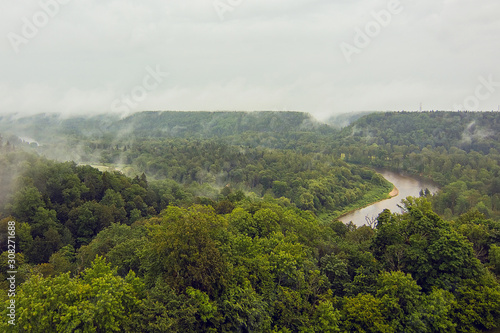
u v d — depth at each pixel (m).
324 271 49.03
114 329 29.55
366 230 69.44
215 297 36.69
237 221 62.41
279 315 40.56
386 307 39.97
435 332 40.25
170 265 36.91
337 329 37.94
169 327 30.39
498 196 140.00
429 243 48.62
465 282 44.78
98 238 69.44
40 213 82.56
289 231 65.06
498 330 41.62
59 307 29.81
